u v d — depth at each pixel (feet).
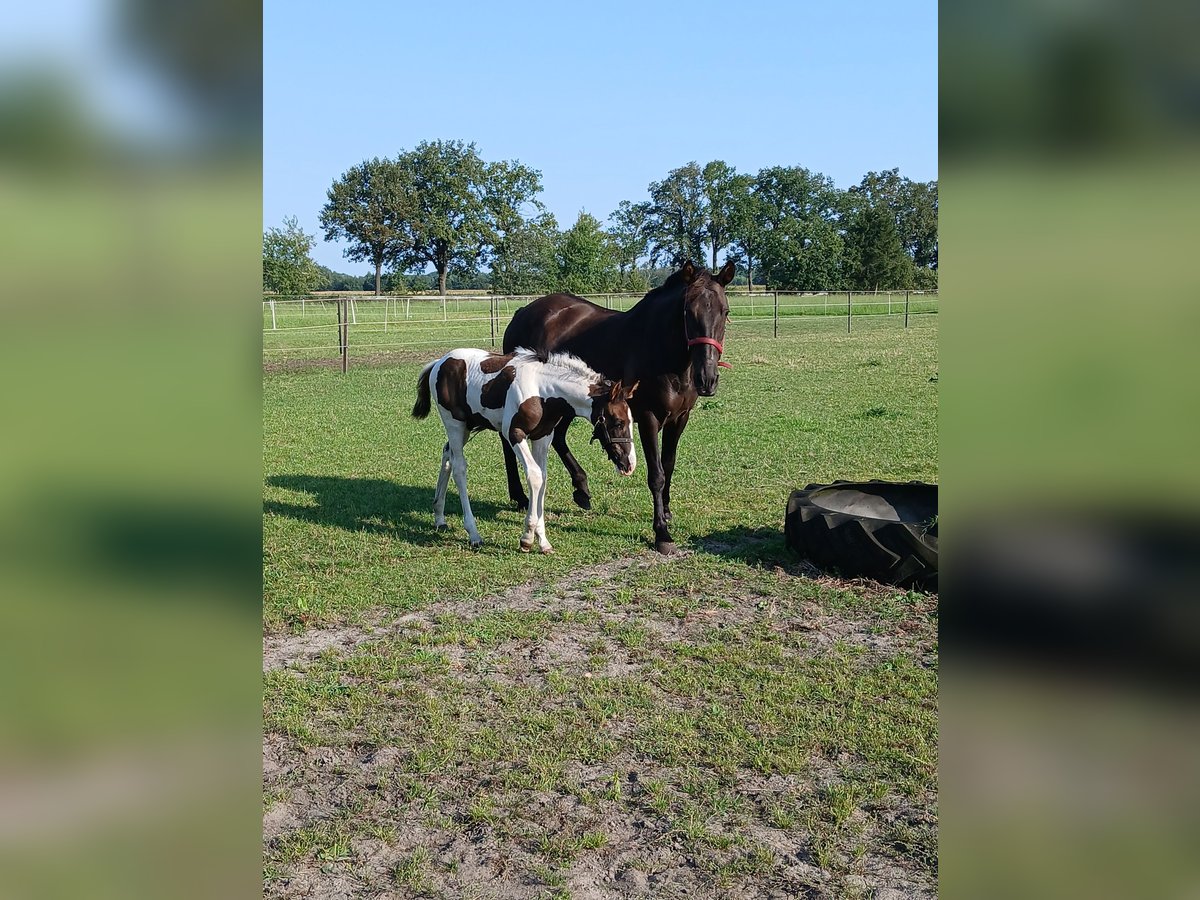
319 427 36.65
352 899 8.47
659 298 19.83
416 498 24.66
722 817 9.64
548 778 10.41
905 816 9.62
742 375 51.11
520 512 23.17
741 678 13.01
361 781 10.55
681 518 21.97
